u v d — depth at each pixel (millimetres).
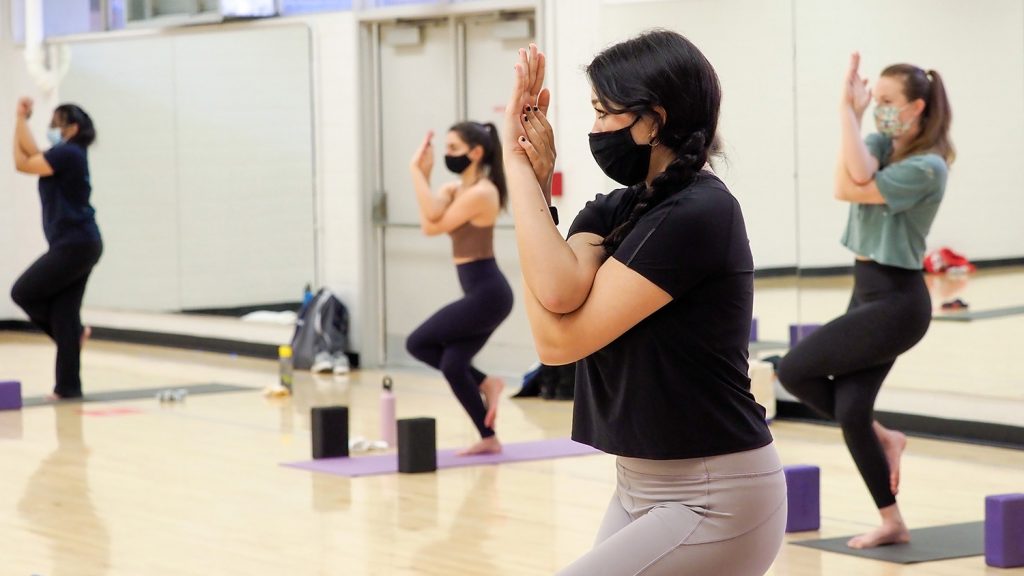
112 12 12062
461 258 6398
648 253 2016
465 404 6586
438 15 9711
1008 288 6699
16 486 5941
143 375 9945
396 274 10305
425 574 4414
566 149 8828
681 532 2055
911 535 4926
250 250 11086
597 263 2100
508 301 6426
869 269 4566
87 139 8508
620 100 2078
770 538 2102
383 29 10180
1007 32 6707
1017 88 6680
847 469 6305
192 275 11562
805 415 7684
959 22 6883
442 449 6836
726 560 2070
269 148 10891
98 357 11133
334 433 6605
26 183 13031
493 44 9562
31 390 9211
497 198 6328
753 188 7914
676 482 2084
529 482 5980
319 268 10625
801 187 7715
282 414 8062
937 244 7004
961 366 6957
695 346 2043
